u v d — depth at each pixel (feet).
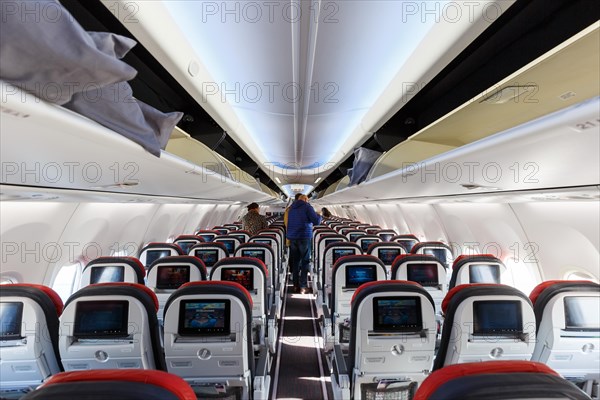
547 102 10.61
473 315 8.26
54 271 15.52
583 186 9.36
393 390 9.55
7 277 13.26
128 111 6.90
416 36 9.71
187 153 21.52
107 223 18.84
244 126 22.99
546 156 7.20
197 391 9.13
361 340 8.98
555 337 8.50
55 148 6.00
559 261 14.98
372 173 24.09
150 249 18.65
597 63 7.88
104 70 4.29
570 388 3.40
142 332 8.25
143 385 3.56
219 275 13.85
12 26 3.66
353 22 8.64
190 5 8.59
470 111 13.12
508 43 9.48
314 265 31.40
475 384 3.45
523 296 8.24
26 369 8.09
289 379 14.85
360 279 14.43
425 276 14.52
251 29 9.23
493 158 8.30
